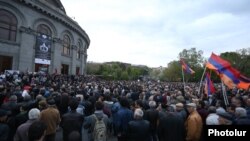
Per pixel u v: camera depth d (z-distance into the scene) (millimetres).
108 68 76938
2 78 16938
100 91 13086
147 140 5051
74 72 35688
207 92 11141
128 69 98750
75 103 5492
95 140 5164
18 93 8836
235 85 10008
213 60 10555
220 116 5215
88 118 5453
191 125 5242
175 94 10734
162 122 5316
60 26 31125
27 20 25297
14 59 23969
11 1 23531
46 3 28750
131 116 5984
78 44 38500
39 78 19500
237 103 6832
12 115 6004
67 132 5172
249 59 57344
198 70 78688
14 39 24156
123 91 13969
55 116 5867
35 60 26203
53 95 9008
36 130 3092
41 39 27000
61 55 31609
